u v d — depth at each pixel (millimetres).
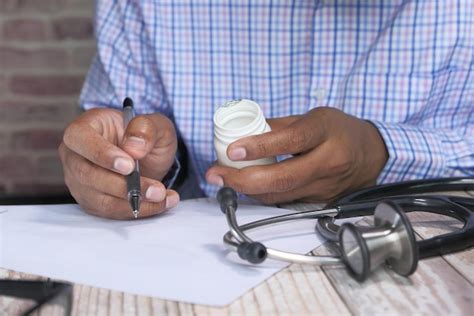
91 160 695
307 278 523
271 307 475
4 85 1907
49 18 1871
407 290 501
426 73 1017
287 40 1058
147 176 822
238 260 557
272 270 535
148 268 543
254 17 1059
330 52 1045
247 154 685
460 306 475
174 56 1085
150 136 713
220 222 672
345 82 1050
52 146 1951
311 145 731
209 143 1098
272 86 1078
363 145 830
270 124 792
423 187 770
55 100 1922
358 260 503
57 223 679
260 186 707
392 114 1032
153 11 1069
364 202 656
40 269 546
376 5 1021
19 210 734
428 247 558
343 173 773
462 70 1016
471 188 775
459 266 546
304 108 1070
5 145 1945
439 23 1003
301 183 733
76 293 500
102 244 604
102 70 1134
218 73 1087
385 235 515
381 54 1028
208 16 1068
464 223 628
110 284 514
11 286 480
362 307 474
